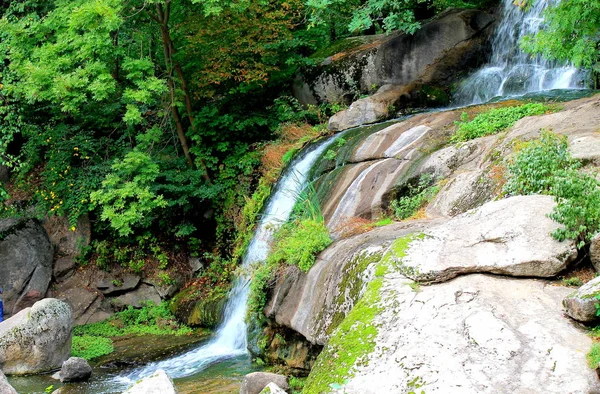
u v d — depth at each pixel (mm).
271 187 10922
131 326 11375
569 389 3252
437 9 13883
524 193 5348
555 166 5191
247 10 12312
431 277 4473
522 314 3895
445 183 6949
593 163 5285
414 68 12625
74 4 10906
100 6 9859
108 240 12680
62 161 13141
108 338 10453
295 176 10148
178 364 8305
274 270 7406
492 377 3428
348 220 7641
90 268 12484
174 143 13180
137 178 11047
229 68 12539
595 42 6617
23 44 11742
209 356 8617
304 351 6562
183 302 11531
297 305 6539
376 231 6422
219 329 10188
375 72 12914
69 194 12867
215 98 13531
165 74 12852
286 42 13695
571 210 4414
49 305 8500
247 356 8250
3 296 11422
